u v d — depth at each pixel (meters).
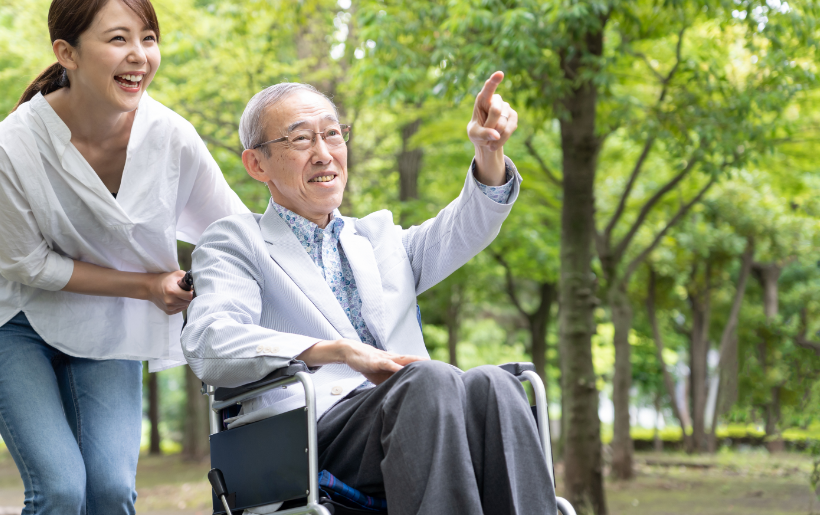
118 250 2.51
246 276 2.18
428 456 1.70
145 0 2.30
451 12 6.76
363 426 1.91
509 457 1.74
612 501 8.64
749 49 7.44
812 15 7.16
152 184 2.48
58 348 2.41
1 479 13.55
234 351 1.94
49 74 2.41
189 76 10.88
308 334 2.21
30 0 9.99
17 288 2.40
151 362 2.64
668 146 7.96
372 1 7.87
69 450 2.24
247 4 9.96
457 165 13.16
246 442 2.02
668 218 13.89
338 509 1.92
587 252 7.58
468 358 21.19
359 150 12.66
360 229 2.41
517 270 14.44
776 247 14.11
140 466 16.56
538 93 7.02
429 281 2.43
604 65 7.04
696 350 15.87
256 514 2.01
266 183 2.36
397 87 7.47
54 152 2.36
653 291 15.86
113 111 2.34
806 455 8.45
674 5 6.96
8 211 2.30
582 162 7.57
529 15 6.37
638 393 22.42
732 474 10.27
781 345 11.42
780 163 11.03
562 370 7.69
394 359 1.91
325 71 10.99
